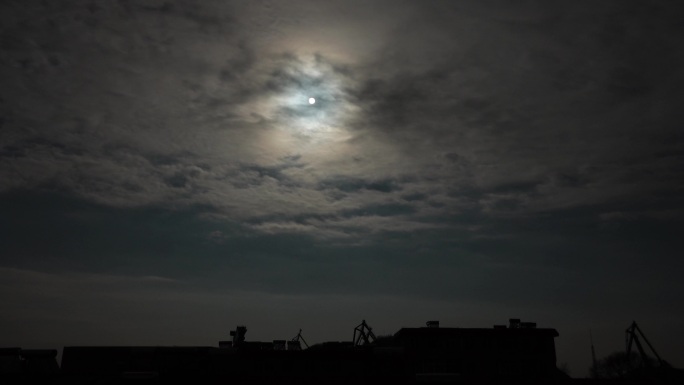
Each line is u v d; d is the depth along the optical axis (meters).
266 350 46.12
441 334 74.62
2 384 37.78
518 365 73.94
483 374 72.62
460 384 40.56
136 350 46.62
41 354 43.12
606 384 42.34
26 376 38.94
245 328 62.34
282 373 45.38
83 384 37.91
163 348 46.53
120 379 39.72
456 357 73.38
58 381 38.38
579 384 42.09
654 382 44.59
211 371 45.41
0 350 42.78
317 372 45.28
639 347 69.38
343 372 45.38
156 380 40.53
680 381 61.19
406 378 43.53
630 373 70.94
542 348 75.38
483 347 74.56
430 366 72.56
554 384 41.88
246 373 45.50
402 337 74.50
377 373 44.53
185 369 45.69
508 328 77.25
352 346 60.75
